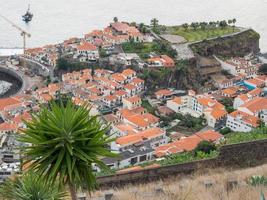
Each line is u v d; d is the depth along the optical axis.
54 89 132.50
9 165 77.56
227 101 130.00
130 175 30.70
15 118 109.75
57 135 12.31
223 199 22.33
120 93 129.75
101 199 24.36
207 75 147.50
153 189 25.66
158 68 141.25
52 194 15.55
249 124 108.44
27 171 13.94
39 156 12.35
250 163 33.38
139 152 87.50
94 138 12.59
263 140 33.47
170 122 116.44
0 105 123.31
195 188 24.69
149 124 110.81
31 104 123.94
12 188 15.81
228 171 31.12
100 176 30.12
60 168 12.35
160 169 31.33
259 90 132.62
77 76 141.62
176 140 98.00
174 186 26.17
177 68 141.00
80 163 12.57
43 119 12.41
